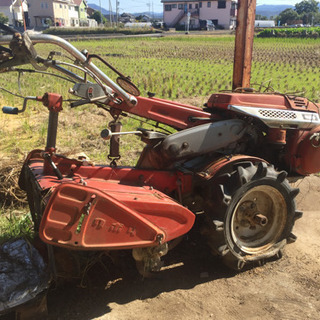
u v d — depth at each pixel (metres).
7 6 64.12
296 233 4.38
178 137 3.49
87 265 3.32
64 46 2.94
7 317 2.96
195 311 3.08
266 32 45.84
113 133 3.33
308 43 37.97
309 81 15.15
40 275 2.95
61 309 3.06
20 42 2.68
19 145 6.97
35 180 3.33
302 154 4.05
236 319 3.00
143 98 3.62
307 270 3.67
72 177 3.41
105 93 3.33
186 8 71.12
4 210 4.72
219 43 37.62
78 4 80.88
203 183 3.59
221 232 3.34
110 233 2.83
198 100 10.81
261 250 3.67
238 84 5.37
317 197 5.26
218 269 3.68
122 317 2.99
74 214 2.71
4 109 3.32
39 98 3.26
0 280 2.83
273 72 17.94
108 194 2.77
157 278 3.50
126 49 30.16
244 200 3.59
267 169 3.46
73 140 7.24
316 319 3.01
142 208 2.96
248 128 3.85
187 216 3.20
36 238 3.54
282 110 3.84
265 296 3.28
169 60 22.80
